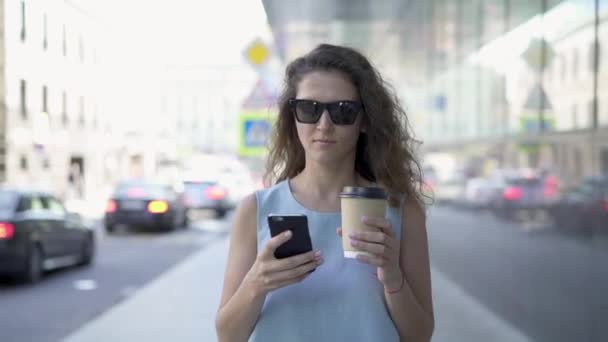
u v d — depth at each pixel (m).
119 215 17.05
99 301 8.24
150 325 6.55
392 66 15.44
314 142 1.88
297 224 1.65
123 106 10.34
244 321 1.72
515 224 6.67
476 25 9.29
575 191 5.19
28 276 9.30
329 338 1.75
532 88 6.57
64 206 10.69
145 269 11.13
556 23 5.86
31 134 7.79
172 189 18.33
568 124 5.46
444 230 10.56
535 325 5.90
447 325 6.43
